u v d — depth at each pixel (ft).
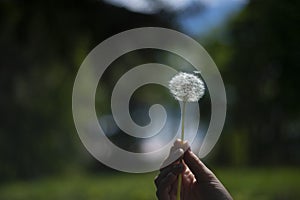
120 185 58.80
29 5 52.49
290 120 82.53
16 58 60.13
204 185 8.20
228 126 88.99
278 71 55.16
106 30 52.75
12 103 70.85
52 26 53.26
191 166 8.25
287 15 45.21
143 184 57.67
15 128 73.97
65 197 50.98
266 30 50.60
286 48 47.67
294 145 94.17
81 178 75.77
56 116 76.38
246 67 79.00
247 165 94.58
